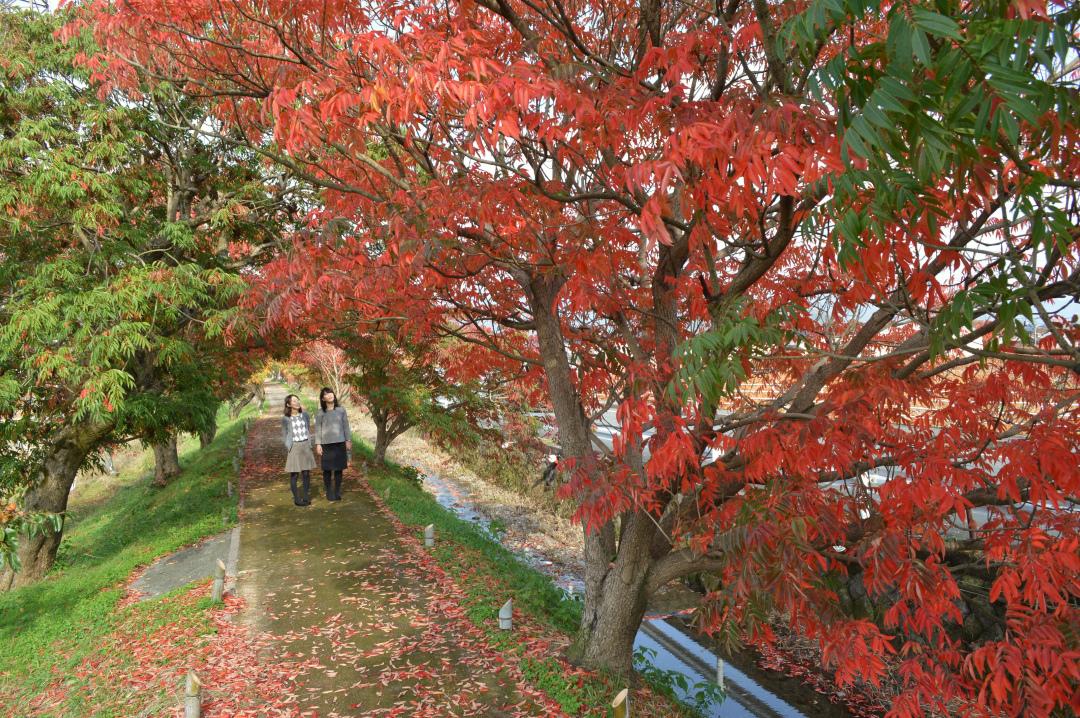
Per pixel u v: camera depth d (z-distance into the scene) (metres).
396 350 13.81
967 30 1.55
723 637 3.72
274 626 6.76
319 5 3.92
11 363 8.69
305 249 4.43
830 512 3.04
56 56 8.28
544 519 16.12
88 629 7.50
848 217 1.87
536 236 3.99
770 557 3.02
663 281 4.70
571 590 11.04
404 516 11.45
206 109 7.08
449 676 5.56
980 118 1.50
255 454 21.14
